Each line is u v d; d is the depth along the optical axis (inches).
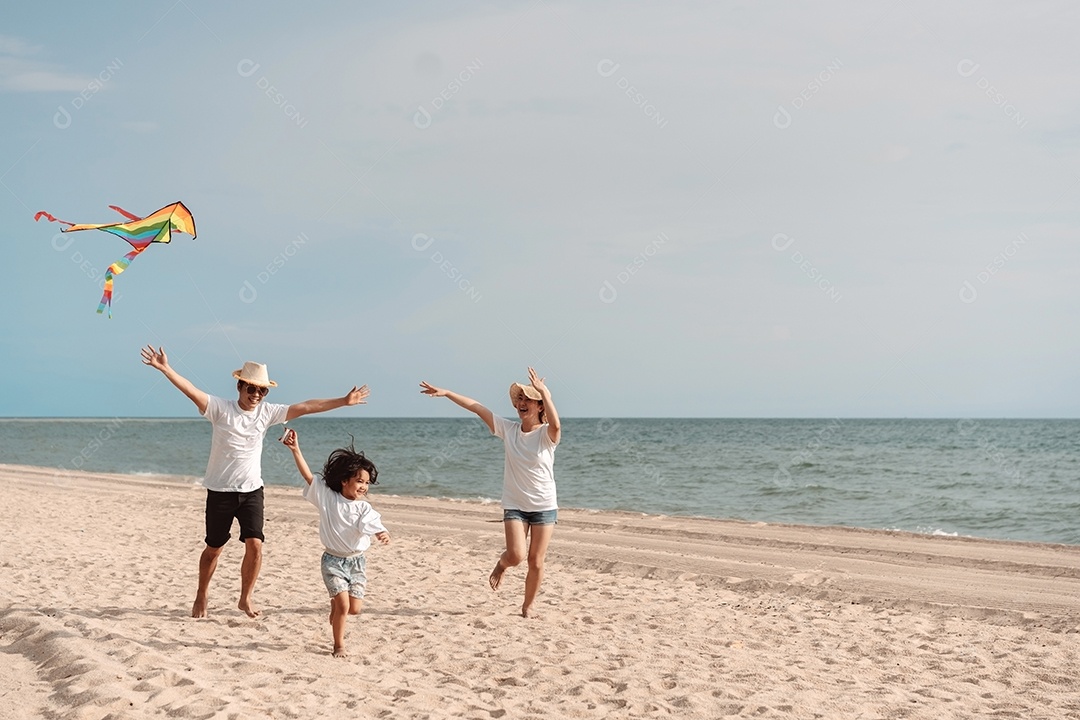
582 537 525.3
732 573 402.0
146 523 546.0
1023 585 377.1
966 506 816.9
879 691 218.8
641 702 203.5
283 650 241.8
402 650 249.0
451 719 186.1
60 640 223.9
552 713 193.8
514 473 298.4
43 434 2564.0
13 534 466.9
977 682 231.5
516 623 287.7
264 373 267.0
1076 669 244.1
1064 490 943.7
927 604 336.5
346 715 185.0
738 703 203.2
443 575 388.5
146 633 249.9
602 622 296.0
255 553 274.5
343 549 242.2
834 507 829.2
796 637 282.8
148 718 174.7
